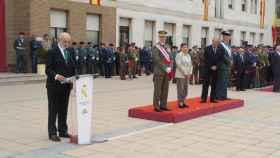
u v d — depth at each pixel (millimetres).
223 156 7848
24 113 11539
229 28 40719
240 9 42719
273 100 16312
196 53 21969
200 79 22078
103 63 23797
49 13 21938
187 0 33875
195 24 35125
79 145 8320
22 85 18219
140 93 16922
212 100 13492
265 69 21766
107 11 25656
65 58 8609
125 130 9820
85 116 8406
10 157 7367
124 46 24312
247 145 8711
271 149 8438
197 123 10945
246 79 20172
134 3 28047
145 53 26516
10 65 21156
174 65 12320
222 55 13414
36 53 20391
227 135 9602
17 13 21203
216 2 38656
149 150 8117
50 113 8594
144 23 29250
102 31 25375
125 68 23219
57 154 7625
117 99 14938
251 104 14953
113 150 8039
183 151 8109
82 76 8312
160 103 11438
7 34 21000
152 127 10234
